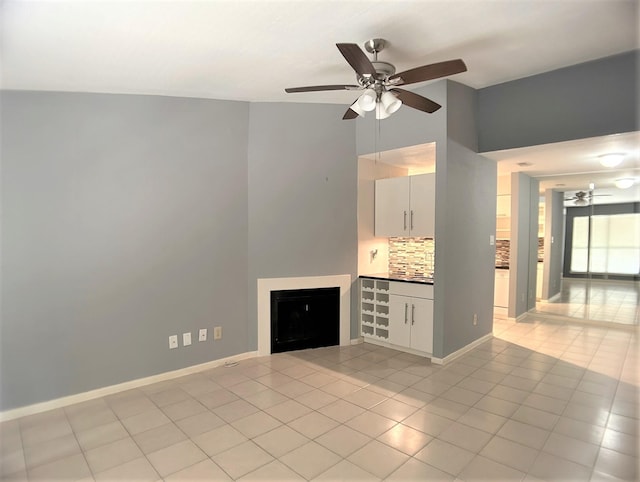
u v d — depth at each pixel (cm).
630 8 237
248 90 344
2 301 266
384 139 412
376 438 243
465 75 362
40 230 279
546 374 350
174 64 267
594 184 589
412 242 473
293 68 295
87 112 297
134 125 319
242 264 388
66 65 245
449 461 218
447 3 220
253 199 389
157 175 332
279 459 221
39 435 249
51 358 286
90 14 190
